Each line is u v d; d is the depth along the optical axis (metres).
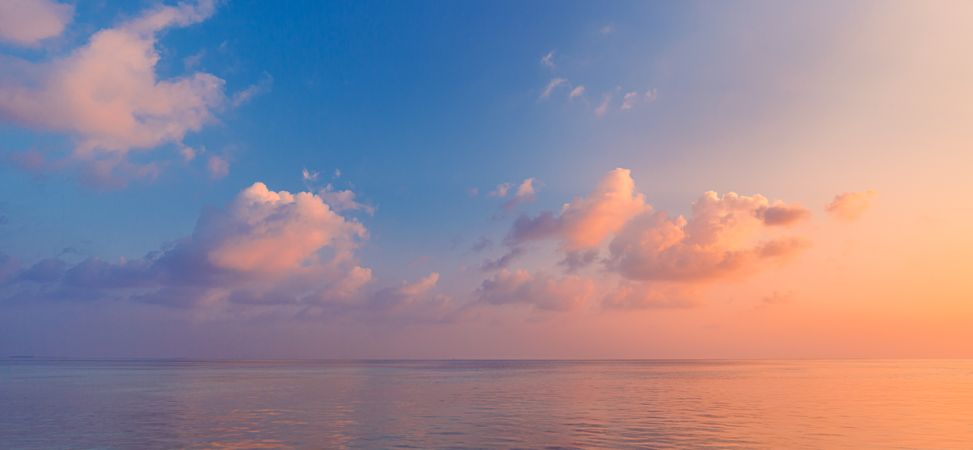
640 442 34.06
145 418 45.78
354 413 49.16
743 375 132.62
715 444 33.38
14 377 117.31
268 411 50.84
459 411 50.62
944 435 36.44
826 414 47.56
